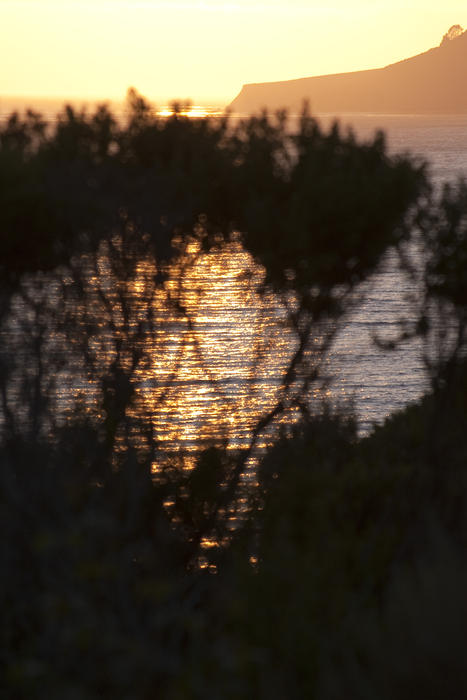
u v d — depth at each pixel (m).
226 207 34.12
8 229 28.73
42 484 24.70
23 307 31.47
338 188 31.06
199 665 17.36
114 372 32.97
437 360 33.78
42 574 20.36
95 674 17.72
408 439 37.62
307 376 37.38
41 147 33.12
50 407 29.50
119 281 33.50
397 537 26.58
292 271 33.47
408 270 34.06
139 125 34.44
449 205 32.81
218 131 34.62
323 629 18.27
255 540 30.47
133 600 20.27
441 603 16.98
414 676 15.95
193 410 37.34
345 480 31.33
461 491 28.84
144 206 32.28
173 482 34.84
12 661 19.06
